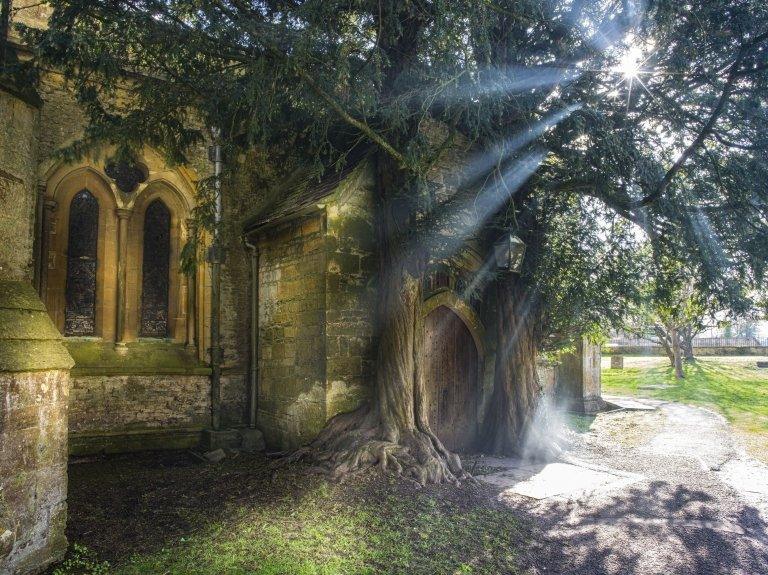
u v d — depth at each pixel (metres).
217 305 10.09
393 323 8.01
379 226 8.51
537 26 7.40
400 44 7.38
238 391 10.37
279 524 5.49
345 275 8.63
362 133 8.07
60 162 8.98
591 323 10.16
